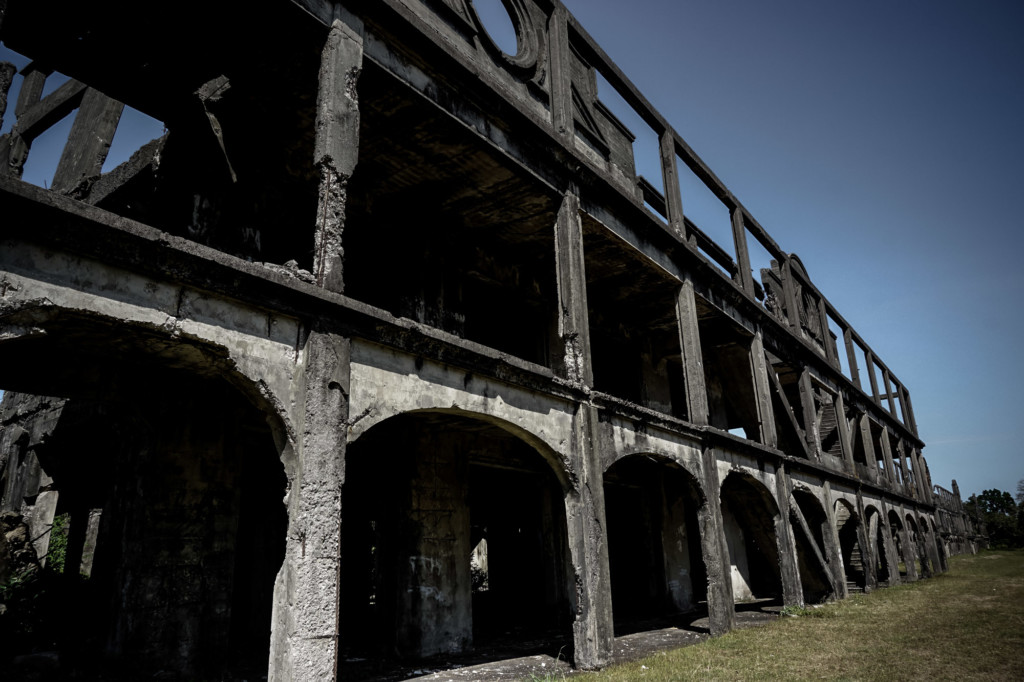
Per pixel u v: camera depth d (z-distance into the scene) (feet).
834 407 72.28
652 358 57.67
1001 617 42.45
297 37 23.04
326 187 20.68
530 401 27.86
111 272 15.44
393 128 28.53
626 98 43.57
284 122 28.66
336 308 19.84
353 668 29.84
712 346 57.26
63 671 25.66
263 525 34.06
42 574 37.19
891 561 74.74
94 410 32.27
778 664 28.53
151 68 26.13
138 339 16.66
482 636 40.81
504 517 55.31
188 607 27.27
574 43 39.86
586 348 31.73
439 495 35.47
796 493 55.47
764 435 50.70
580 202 34.78
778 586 55.11
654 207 54.60
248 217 29.76
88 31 24.38
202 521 28.48
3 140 40.47
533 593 50.57
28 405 42.32
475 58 32.71
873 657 30.09
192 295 16.92
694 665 28.19
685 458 38.06
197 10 22.43
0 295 13.52
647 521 53.36
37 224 14.20
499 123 30.37
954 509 162.20
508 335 45.50
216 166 28.60
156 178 28.78
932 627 38.65
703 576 63.21
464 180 33.14
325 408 19.02
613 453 31.91
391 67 25.02
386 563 33.91
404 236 36.76
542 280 45.34
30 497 42.27
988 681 25.29
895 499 84.48
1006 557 129.49
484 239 40.11
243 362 17.72
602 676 25.93
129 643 25.18
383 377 21.39
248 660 29.89
